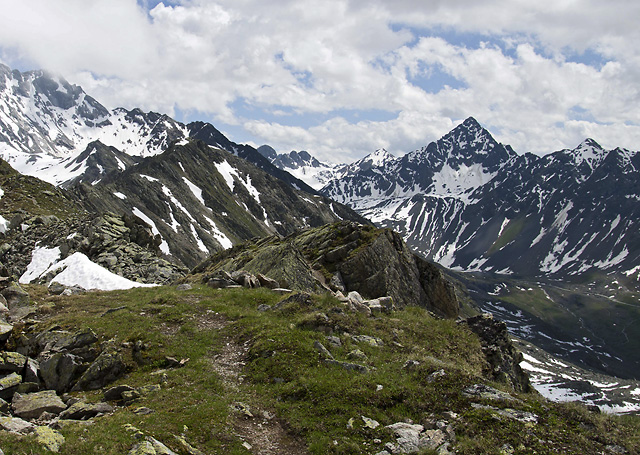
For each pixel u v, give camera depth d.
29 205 77.19
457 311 48.62
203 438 14.72
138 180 196.50
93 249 51.94
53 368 19.84
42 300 30.34
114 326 23.94
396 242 49.69
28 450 11.95
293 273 37.59
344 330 24.70
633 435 14.47
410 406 16.92
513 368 28.36
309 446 14.79
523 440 14.20
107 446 12.92
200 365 20.69
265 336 22.83
